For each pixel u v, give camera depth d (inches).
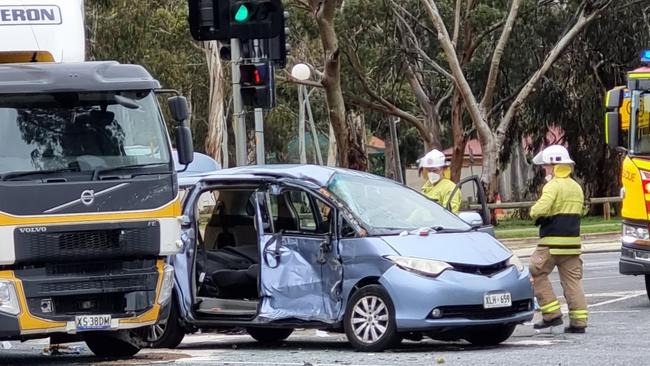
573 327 754.8
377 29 2546.8
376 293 666.2
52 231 622.5
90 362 678.5
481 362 598.5
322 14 1882.4
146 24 2738.7
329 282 689.0
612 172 2714.1
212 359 658.2
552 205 745.6
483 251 687.1
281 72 2625.5
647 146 936.3
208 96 3479.3
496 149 2272.4
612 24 2559.1
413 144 4104.3
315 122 3966.5
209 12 943.0
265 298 709.3
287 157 4247.0
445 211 743.1
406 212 717.9
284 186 717.9
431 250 672.4
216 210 791.1
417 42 2539.4
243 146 1027.9
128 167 646.5
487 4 2496.3
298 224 716.7
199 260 749.3
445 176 928.9
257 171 739.4
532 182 2918.3
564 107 2704.2
